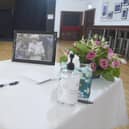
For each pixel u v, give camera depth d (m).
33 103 0.74
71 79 0.73
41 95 0.82
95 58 1.10
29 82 0.98
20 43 1.34
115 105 1.10
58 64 1.33
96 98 0.85
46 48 1.31
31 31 1.32
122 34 6.03
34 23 7.89
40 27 7.82
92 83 1.06
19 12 7.88
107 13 7.30
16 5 7.79
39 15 7.77
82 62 1.09
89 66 0.99
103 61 1.10
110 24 7.16
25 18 7.92
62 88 0.75
